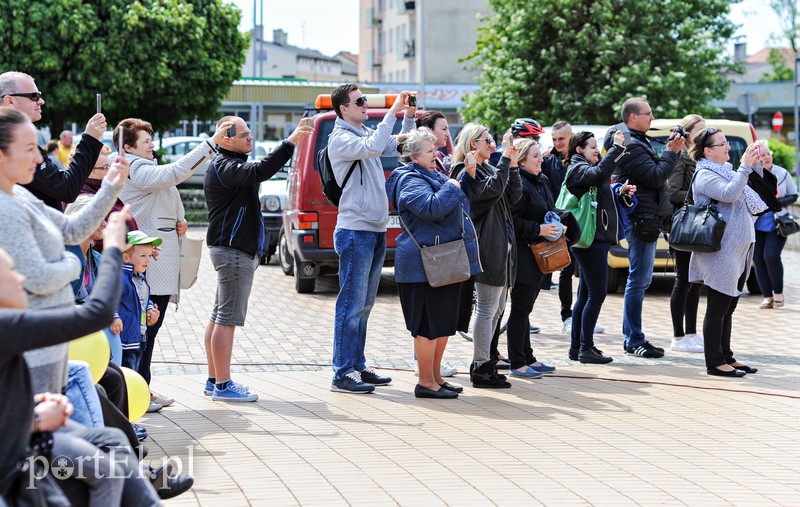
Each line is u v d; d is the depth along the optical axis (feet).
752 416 24.61
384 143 26.13
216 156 25.40
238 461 19.93
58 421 12.07
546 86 100.73
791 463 20.40
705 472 19.66
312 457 20.33
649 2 98.17
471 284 27.45
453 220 25.64
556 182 33.96
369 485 18.40
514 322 29.32
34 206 13.51
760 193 30.12
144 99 102.06
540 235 28.50
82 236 14.10
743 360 32.40
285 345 35.47
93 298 11.89
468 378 29.35
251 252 25.66
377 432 22.57
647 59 98.07
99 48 96.32
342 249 26.96
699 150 29.91
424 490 18.16
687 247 29.12
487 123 103.96
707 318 29.71
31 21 94.89
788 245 71.56
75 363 14.51
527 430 22.97
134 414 18.31
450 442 21.75
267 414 24.32
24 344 11.29
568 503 17.53
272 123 146.82
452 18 225.76
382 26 285.43
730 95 209.36
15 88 18.93
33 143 12.89
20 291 11.69
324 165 27.20
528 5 98.84
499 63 102.37
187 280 25.50
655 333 38.06
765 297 44.52
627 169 32.04
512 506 17.31
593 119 99.19
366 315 28.19
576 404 25.82
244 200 25.44
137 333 21.80
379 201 27.12
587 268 31.24
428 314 26.00
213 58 104.32
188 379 29.32
